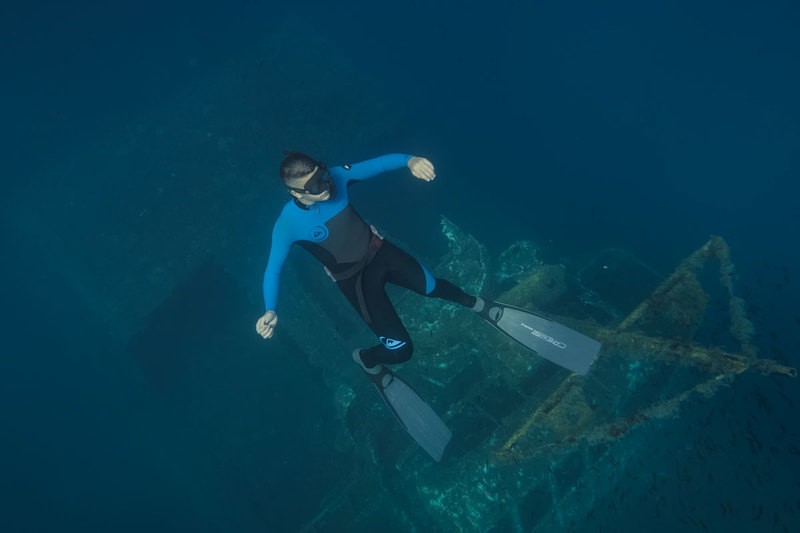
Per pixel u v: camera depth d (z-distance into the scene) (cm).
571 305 538
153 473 809
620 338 455
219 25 1155
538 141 770
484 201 756
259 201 751
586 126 744
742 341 445
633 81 728
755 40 658
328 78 808
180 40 1164
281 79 810
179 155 770
